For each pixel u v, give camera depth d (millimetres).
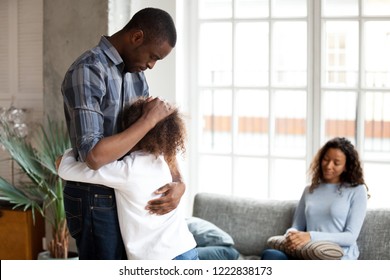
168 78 6309
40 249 6234
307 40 6211
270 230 5730
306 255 4984
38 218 6195
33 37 6539
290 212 5742
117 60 3174
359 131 6164
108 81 3117
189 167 6684
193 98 6629
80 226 3150
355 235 5180
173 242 3168
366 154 6387
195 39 6574
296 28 6590
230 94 7113
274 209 5793
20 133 6137
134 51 3188
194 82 6621
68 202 3182
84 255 3191
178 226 3230
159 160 3166
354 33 6234
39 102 6535
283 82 6660
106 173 3012
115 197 3117
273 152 6398
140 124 2967
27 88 6602
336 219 5270
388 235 5293
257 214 5809
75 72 3018
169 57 6289
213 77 6727
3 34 6676
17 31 6602
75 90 2992
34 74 6559
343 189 5340
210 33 6711
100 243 3125
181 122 3230
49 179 5773
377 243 5301
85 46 5945
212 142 7211
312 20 6176
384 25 6137
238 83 6508
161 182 3150
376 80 6211
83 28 5945
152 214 3119
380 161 6121
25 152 5723
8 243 6074
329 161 5355
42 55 6484
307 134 6285
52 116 6125
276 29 6496
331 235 5137
